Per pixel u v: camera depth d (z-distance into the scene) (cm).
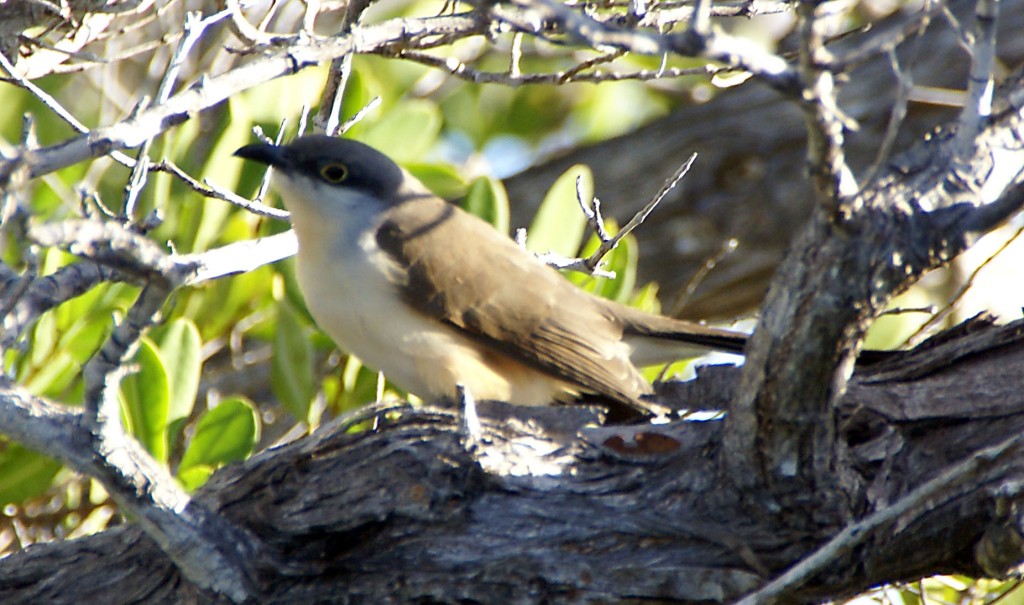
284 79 1328
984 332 859
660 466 812
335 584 796
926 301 1403
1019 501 698
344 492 807
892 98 1694
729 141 1803
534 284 1108
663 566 755
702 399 948
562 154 1875
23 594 855
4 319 643
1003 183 666
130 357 637
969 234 629
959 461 781
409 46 955
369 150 1101
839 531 742
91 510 1109
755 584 737
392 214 1076
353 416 816
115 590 843
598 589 758
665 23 923
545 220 1267
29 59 1012
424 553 794
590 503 800
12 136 1437
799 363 670
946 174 636
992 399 807
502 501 806
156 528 743
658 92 1898
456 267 1070
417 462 811
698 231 1770
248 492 821
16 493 1069
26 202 566
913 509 667
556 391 1106
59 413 669
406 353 1059
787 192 1748
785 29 1602
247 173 1243
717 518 775
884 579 752
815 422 699
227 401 1088
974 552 729
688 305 1762
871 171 604
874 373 858
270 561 791
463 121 1786
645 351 1148
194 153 1319
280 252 898
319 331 1266
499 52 1583
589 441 840
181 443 1210
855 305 640
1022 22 1667
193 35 803
